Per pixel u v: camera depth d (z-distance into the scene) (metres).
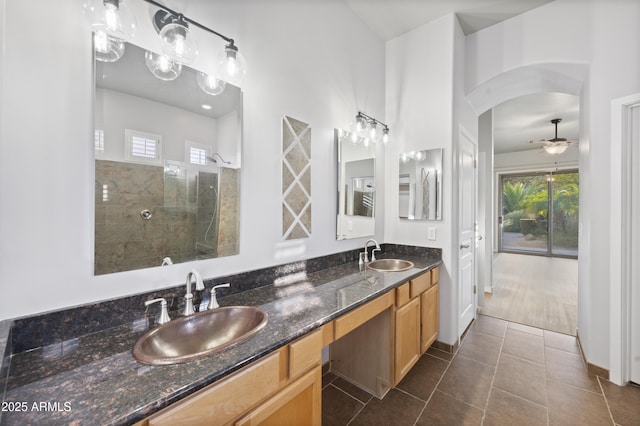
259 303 1.34
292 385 1.05
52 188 0.93
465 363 2.12
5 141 0.85
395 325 1.74
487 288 3.91
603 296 1.91
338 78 2.15
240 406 0.86
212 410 0.79
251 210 1.55
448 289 2.33
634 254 1.82
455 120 2.35
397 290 1.75
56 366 0.81
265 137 1.62
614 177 1.85
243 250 1.52
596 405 1.65
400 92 2.61
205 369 0.80
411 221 2.54
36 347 0.89
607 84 1.88
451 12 2.29
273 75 1.66
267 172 1.63
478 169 3.32
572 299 3.57
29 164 0.89
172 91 1.23
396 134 2.64
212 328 1.19
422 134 2.47
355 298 1.43
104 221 1.05
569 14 2.05
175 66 1.21
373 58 2.55
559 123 4.71
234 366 0.83
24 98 0.88
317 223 1.98
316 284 1.68
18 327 0.86
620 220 1.82
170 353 1.02
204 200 1.35
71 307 0.97
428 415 1.59
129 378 0.76
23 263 0.88
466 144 2.72
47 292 0.93
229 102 1.44
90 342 0.95
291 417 1.04
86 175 1.00
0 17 0.84
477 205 3.33
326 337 1.22
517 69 2.29
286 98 1.74
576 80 2.25
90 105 1.01
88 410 0.64
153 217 1.18
